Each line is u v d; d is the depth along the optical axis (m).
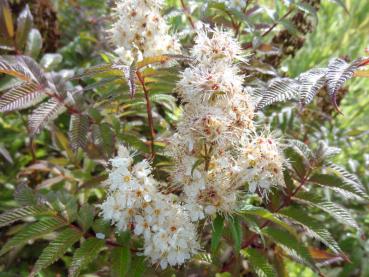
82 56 0.42
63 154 0.34
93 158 0.30
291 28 0.32
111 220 0.23
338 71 0.19
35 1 0.39
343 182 0.24
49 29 0.40
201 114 0.19
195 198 0.21
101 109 0.29
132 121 0.33
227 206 0.20
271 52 0.32
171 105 0.30
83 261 0.21
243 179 0.20
